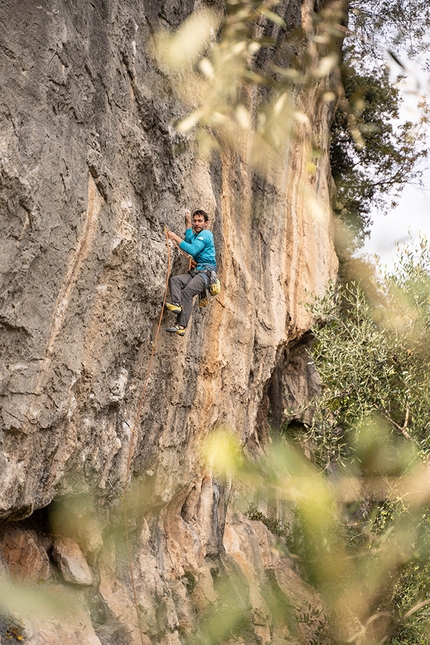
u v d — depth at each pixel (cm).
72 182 589
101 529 724
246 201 1205
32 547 629
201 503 1063
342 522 1329
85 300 637
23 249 535
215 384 1059
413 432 1195
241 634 1021
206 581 977
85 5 618
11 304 533
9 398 541
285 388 1812
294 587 1288
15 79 517
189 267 871
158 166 799
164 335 841
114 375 719
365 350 1211
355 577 1262
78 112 601
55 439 604
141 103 746
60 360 600
